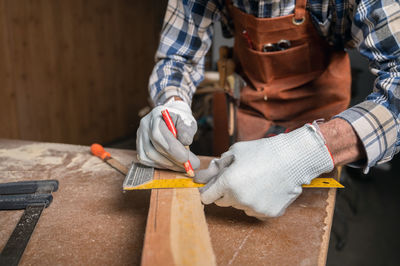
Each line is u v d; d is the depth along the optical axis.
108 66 4.00
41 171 1.06
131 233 0.76
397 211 2.85
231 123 1.44
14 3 2.87
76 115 3.69
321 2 1.01
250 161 0.69
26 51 3.04
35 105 3.21
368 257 2.29
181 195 0.75
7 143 1.29
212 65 4.36
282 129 1.31
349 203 2.78
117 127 4.34
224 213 0.82
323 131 0.73
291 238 0.73
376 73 0.81
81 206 0.87
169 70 1.16
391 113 0.74
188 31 1.16
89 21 3.62
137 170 0.89
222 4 1.21
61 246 0.71
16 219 0.81
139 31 4.41
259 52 1.19
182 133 0.87
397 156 3.57
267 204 0.68
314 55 1.18
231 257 0.67
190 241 0.60
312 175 0.71
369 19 0.81
